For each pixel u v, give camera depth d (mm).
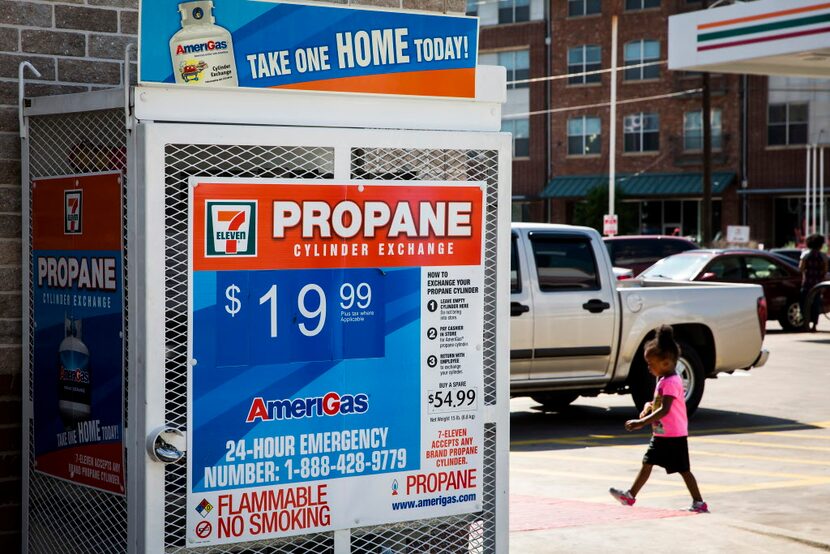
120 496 4570
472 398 4938
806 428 11906
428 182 4793
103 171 4617
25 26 5270
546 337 11297
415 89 4828
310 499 4609
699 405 13539
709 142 40375
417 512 4836
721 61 22344
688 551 6531
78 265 4727
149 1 4270
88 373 4695
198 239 4363
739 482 9039
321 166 4633
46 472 4957
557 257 11492
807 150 50594
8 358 5242
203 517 4418
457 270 4867
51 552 5000
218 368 4414
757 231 52219
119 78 5508
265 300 4488
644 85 53750
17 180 5238
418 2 6129
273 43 4520
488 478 5066
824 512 7867
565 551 6500
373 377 4711
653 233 54469
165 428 4305
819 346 20359
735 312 12453
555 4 55531
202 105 4418
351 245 4645
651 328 11914
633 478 9195
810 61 22469
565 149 55562
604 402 14008
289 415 4551
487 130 5016
